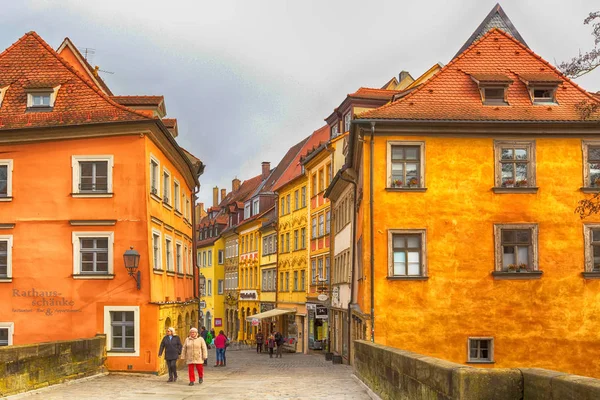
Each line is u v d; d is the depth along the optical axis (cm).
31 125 2647
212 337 6200
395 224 2655
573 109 2741
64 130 2642
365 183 2678
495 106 2747
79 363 2219
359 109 4112
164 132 2791
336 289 4394
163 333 2675
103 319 2594
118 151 2655
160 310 2622
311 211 5244
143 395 1820
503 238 2675
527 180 2684
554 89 2792
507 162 2694
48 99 2752
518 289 2644
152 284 2644
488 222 2666
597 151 2698
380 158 2675
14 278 2633
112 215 2636
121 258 2619
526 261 2670
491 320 2630
